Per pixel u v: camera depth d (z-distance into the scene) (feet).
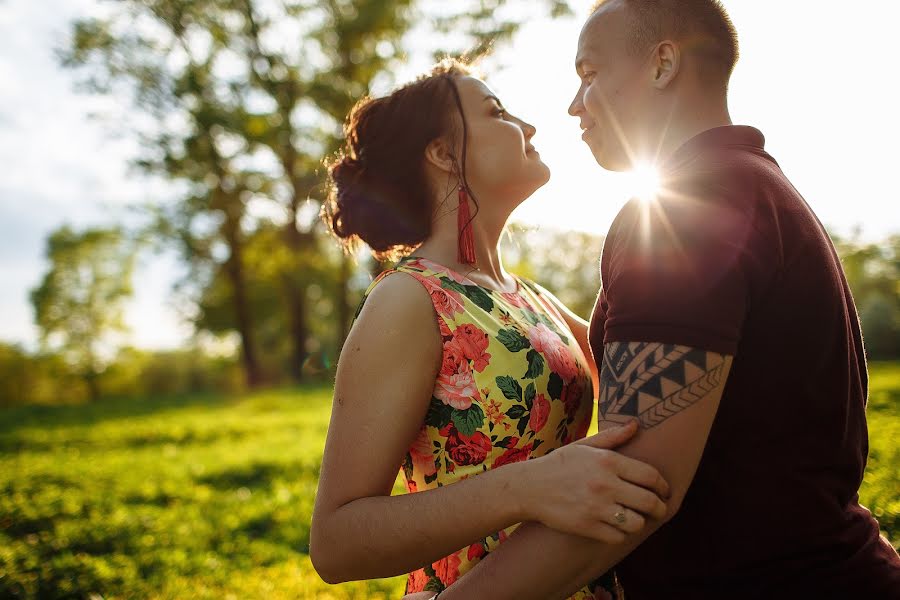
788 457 4.12
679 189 4.14
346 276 96.17
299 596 12.69
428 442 5.14
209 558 15.80
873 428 20.44
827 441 4.20
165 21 79.25
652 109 4.80
